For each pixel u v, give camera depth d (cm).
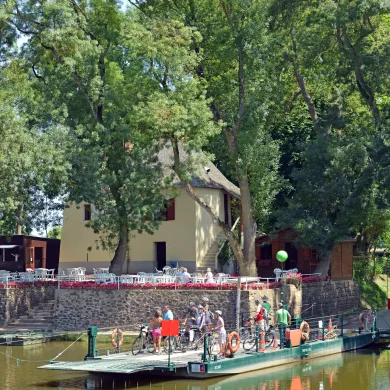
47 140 4381
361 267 5638
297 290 4350
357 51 4781
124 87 4484
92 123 4597
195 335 3422
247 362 3148
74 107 4628
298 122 6203
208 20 4800
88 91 4509
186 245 5450
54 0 4522
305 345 3469
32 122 4616
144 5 4881
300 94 6462
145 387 2892
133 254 5600
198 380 3003
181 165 4403
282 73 5425
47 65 4828
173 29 4388
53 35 4381
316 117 5359
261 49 4681
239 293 3922
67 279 4575
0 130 4362
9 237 5131
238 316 3866
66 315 4331
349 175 4800
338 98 5094
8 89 5047
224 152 4891
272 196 5197
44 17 4497
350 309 5012
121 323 4228
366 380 3017
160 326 3331
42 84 4709
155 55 4331
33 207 5012
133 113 4381
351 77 5066
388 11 4538
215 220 4797
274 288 4188
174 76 4381
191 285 4141
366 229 5888
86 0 4719
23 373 3197
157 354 3269
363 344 3884
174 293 4150
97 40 4700
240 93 4759
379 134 4556
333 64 5103
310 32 4925
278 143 5644
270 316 4044
